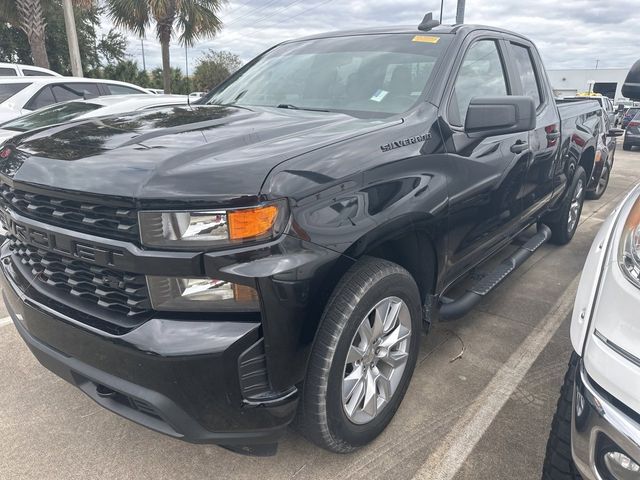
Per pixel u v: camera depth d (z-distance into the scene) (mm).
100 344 1762
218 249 1624
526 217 3721
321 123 2336
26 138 2324
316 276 1751
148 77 26109
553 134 3881
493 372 2945
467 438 2391
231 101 3166
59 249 1893
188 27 15992
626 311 1376
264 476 2168
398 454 2285
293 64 3229
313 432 2006
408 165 2197
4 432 2420
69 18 12109
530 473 2189
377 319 2154
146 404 1748
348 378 2088
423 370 2947
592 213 7164
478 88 3018
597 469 1420
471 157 2637
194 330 1664
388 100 2660
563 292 4164
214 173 1651
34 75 10555
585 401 1444
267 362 1732
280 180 1690
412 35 3055
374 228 1953
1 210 2287
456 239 2598
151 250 1649
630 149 19000
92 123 2400
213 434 1762
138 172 1708
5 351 3125
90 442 2367
